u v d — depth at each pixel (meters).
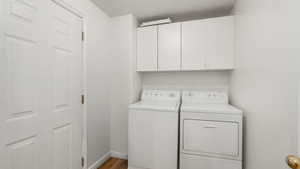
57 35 1.27
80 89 1.57
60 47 1.31
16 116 0.97
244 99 1.47
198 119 1.60
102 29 1.96
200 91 2.23
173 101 2.19
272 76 0.94
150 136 1.73
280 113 0.86
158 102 2.13
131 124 1.80
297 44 0.71
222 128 1.51
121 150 2.13
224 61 1.90
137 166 1.77
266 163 1.03
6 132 0.91
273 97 0.93
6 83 0.91
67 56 1.39
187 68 2.05
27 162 1.04
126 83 2.12
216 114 1.54
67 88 1.40
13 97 0.95
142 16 2.21
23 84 1.01
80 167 1.57
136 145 1.78
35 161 1.09
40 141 1.13
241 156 1.45
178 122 1.69
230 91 2.09
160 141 1.69
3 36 0.89
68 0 1.38
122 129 2.13
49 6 1.19
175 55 2.11
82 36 1.59
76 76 1.51
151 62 2.21
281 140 0.85
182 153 1.63
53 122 1.24
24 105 1.01
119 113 2.14
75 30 1.49
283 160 0.83
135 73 2.24
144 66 2.24
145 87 2.55
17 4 0.96
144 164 1.74
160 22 2.16
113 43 2.18
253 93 1.25
